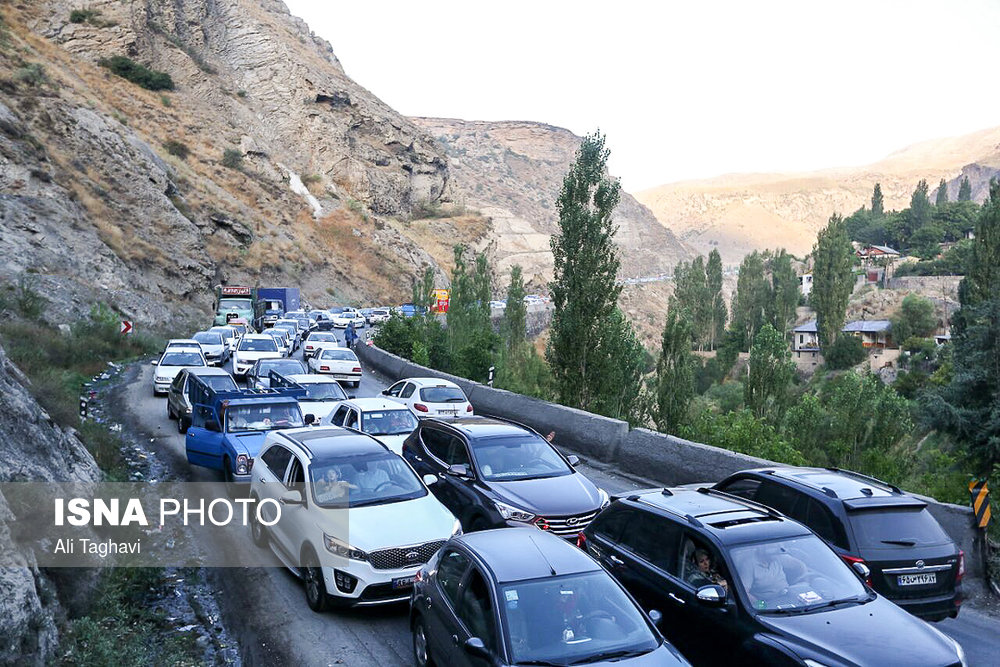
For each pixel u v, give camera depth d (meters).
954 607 8.30
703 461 14.84
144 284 48.69
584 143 20.81
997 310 26.77
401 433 15.23
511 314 46.22
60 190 47.47
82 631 7.46
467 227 137.12
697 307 113.44
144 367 31.16
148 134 80.62
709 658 6.86
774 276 111.19
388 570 8.73
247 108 108.56
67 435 11.85
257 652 8.12
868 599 6.89
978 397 26.64
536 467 11.49
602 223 20.88
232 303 46.84
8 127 47.22
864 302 119.00
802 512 8.75
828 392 43.53
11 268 36.16
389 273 97.75
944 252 139.50
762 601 6.66
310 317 64.50
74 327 31.66
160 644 8.21
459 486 11.33
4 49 60.31
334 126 121.56
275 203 91.25
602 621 6.23
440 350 41.69
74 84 71.31
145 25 97.56
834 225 92.38
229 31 122.44
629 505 8.46
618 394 22.58
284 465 10.72
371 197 120.06
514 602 6.27
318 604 9.02
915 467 21.23
